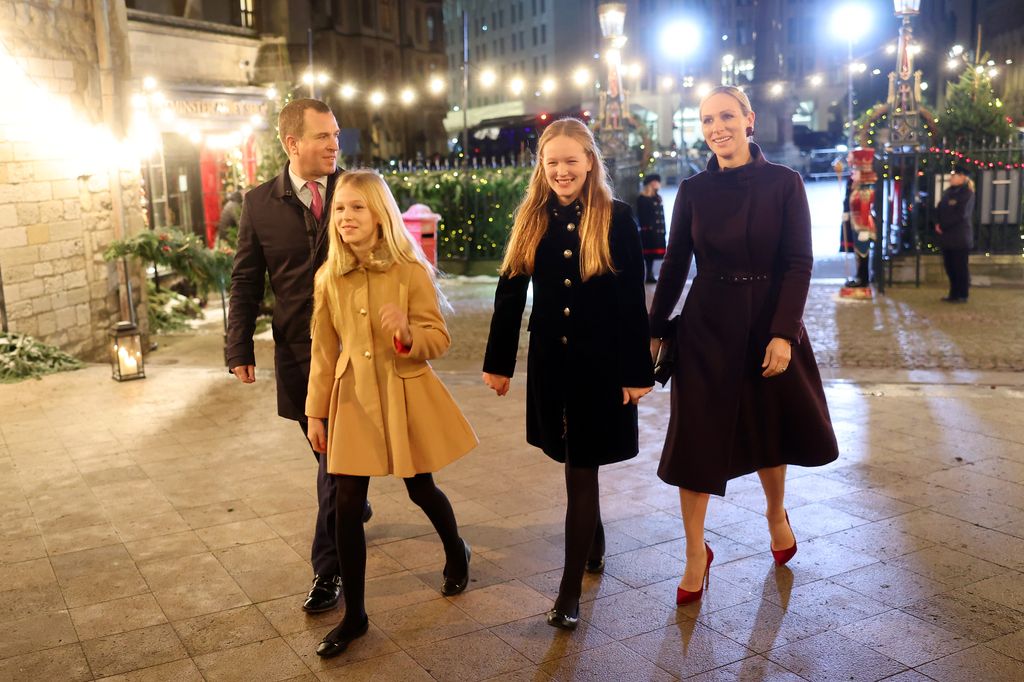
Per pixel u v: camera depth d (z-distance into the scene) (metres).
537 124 35.94
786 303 3.62
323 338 3.64
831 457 3.82
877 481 5.17
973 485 5.07
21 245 9.16
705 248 3.75
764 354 3.72
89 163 10.12
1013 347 9.01
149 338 10.85
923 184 13.82
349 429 3.53
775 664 3.32
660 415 6.74
